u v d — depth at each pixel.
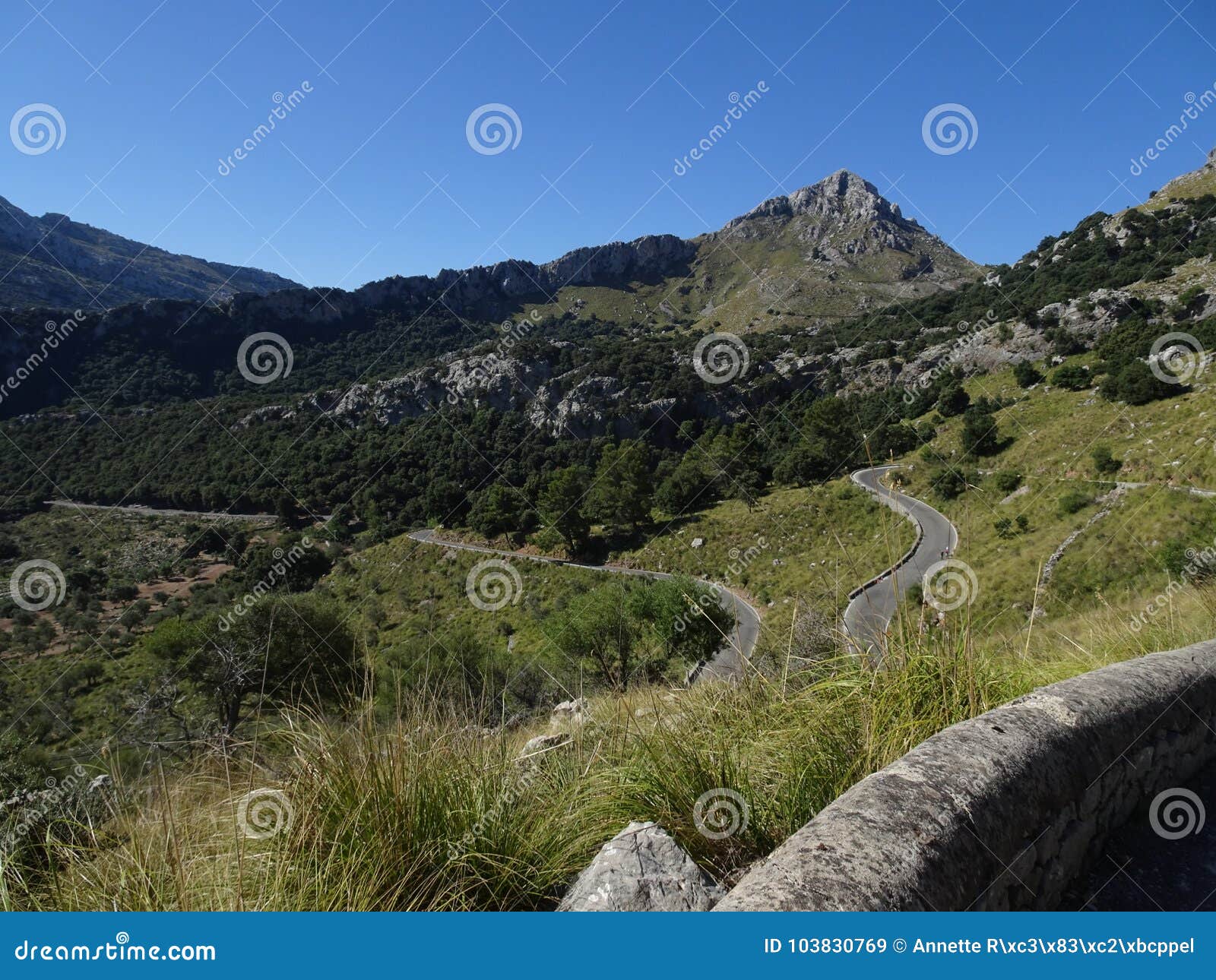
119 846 2.20
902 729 2.52
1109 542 25.14
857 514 36.03
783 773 2.56
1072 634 5.01
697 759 2.56
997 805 1.66
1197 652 2.88
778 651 3.44
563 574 47.41
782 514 44.97
